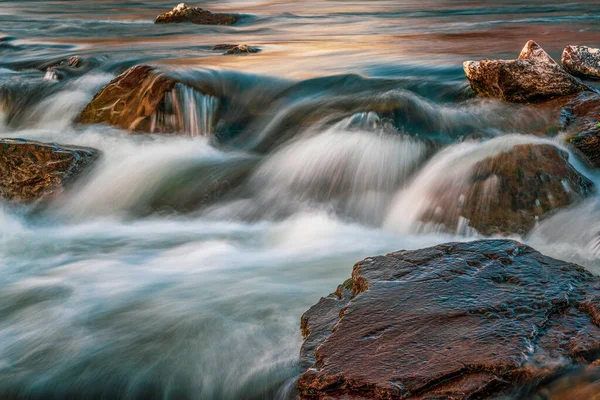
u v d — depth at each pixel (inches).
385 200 326.3
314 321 192.2
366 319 174.7
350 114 395.2
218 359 194.7
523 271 195.2
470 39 725.9
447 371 149.7
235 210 339.0
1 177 347.3
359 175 343.3
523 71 372.2
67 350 205.2
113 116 437.4
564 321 167.0
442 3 1487.5
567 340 157.9
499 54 583.8
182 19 1074.1
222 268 267.9
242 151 401.4
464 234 283.4
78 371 193.9
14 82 540.7
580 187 289.9
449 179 304.2
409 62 539.5
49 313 231.1
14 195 346.0
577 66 437.1
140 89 431.5
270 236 309.1
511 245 213.9
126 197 355.9
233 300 233.3
